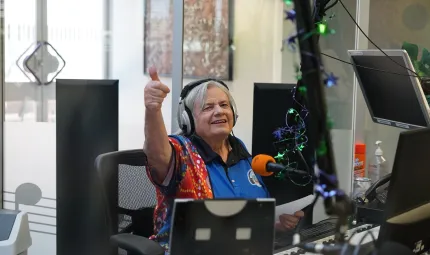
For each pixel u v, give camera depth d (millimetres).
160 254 1449
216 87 1854
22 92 3088
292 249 1425
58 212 2080
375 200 1819
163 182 1640
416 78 1720
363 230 1591
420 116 1786
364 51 1909
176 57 2756
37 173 2895
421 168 1309
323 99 876
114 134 2113
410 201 1294
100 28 3449
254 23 3477
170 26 3311
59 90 2061
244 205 1031
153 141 1554
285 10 1006
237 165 1851
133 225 1692
